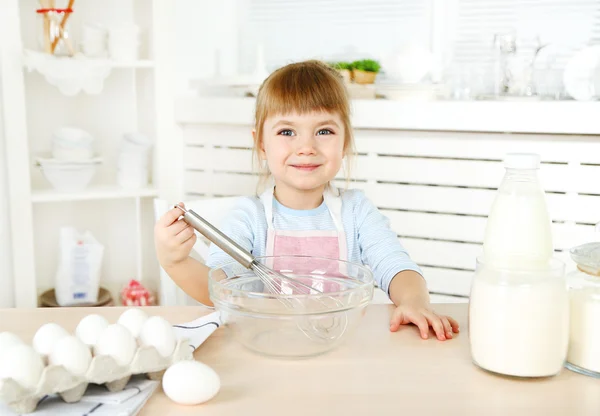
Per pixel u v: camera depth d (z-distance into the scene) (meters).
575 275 0.82
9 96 1.98
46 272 2.34
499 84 2.19
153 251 2.36
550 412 0.69
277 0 2.52
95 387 0.73
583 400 0.72
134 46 2.14
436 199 2.09
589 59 1.99
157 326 0.76
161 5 2.18
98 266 2.16
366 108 2.08
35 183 2.26
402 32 2.39
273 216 1.34
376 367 0.81
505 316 0.77
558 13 2.23
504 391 0.74
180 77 2.36
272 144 1.30
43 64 1.96
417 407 0.70
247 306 0.82
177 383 0.70
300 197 1.35
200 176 2.36
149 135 2.31
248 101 2.21
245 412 0.69
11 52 1.96
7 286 2.12
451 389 0.75
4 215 2.08
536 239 0.78
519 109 1.93
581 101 1.90
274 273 0.91
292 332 0.83
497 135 2.00
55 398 0.70
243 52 2.57
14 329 0.95
